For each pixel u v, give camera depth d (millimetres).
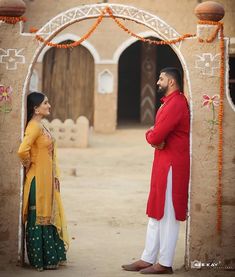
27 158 7422
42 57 25172
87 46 25016
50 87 25719
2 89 7586
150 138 7285
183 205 7336
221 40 7410
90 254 8320
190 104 7453
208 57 7430
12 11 7539
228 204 7496
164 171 7297
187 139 7398
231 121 7453
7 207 7617
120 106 31000
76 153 19500
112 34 24938
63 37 24906
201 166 7473
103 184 14305
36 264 7477
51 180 7516
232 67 22688
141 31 23656
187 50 7449
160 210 7293
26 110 7629
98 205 11836
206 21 7398
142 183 14586
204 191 7488
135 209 11523
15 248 7629
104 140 22922
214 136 7453
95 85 25172
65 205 11773
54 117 25781
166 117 7242
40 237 7473
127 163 17781
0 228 7625
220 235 7516
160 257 7367
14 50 7578
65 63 25625
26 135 7414
